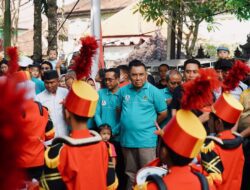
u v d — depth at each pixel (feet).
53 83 20.11
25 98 3.51
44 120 14.57
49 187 11.41
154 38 61.98
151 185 9.09
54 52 37.01
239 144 13.00
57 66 33.06
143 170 10.36
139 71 19.35
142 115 19.39
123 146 19.76
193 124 9.32
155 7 37.73
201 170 12.29
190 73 19.40
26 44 122.72
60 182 11.39
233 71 13.10
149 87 19.66
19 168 3.54
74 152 11.37
